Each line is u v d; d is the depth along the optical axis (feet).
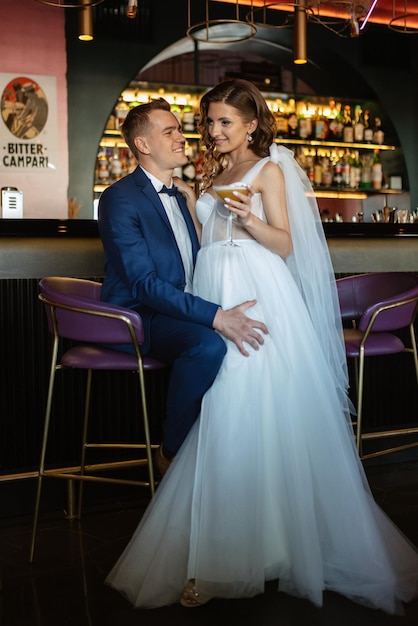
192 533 7.19
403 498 10.55
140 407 11.13
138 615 7.14
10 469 10.46
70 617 7.15
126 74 20.95
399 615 7.02
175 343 7.80
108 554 8.80
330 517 7.43
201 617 7.06
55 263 11.50
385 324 9.34
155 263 8.23
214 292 7.82
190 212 8.91
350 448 7.81
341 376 8.27
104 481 8.65
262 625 6.86
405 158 24.13
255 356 7.39
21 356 10.53
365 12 14.90
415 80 24.34
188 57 23.71
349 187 23.38
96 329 8.14
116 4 20.77
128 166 21.54
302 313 7.77
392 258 13.42
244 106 7.80
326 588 7.50
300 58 15.16
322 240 8.20
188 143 21.98
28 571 8.31
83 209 20.75
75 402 10.79
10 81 20.02
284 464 7.29
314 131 23.25
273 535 7.37
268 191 7.68
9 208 12.77
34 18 20.16
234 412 7.25
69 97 20.51
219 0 21.70
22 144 20.18
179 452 7.61
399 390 12.77
